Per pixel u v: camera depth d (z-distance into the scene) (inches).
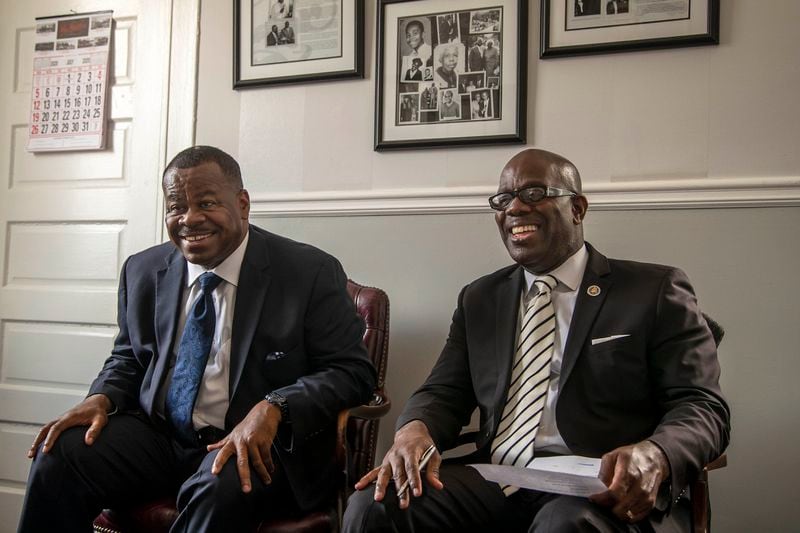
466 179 86.7
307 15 94.4
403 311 88.0
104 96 105.1
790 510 73.2
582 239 62.6
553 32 83.6
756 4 77.4
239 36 97.2
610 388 55.5
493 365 61.3
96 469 61.5
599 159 81.7
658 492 49.1
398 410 87.4
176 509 60.4
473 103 86.7
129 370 70.8
